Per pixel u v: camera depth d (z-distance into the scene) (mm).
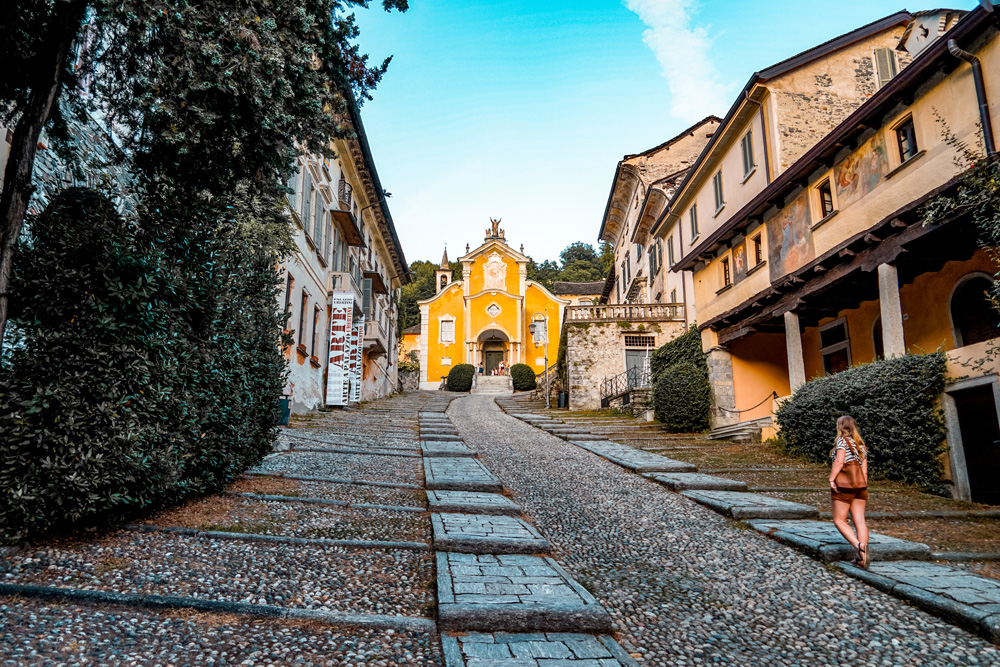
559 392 28578
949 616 4602
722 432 15773
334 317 21703
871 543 6254
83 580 4324
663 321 26109
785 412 12844
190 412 6078
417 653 3721
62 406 4691
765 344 17875
